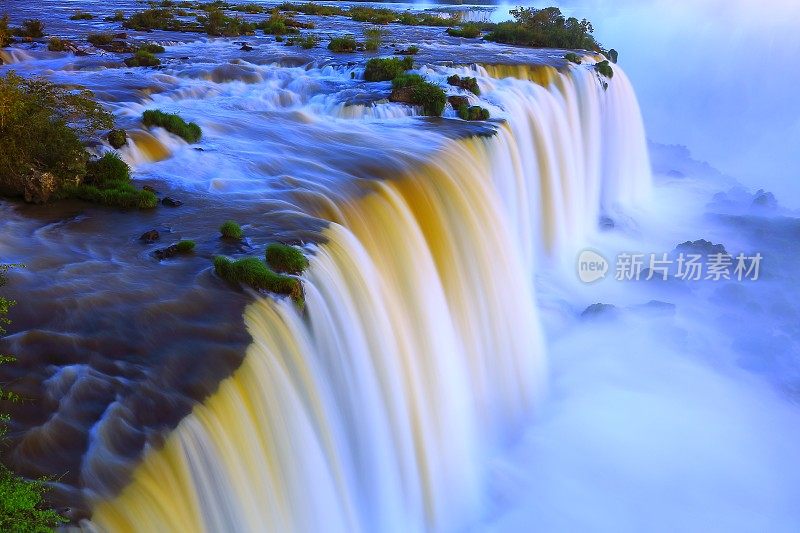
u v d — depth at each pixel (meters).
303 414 12.40
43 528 8.19
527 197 28.20
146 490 9.39
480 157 24.05
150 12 48.84
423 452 15.77
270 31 47.47
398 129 24.61
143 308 12.53
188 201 17.28
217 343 11.73
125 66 31.52
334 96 28.02
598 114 35.78
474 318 19.91
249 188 18.31
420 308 17.72
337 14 69.00
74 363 11.20
